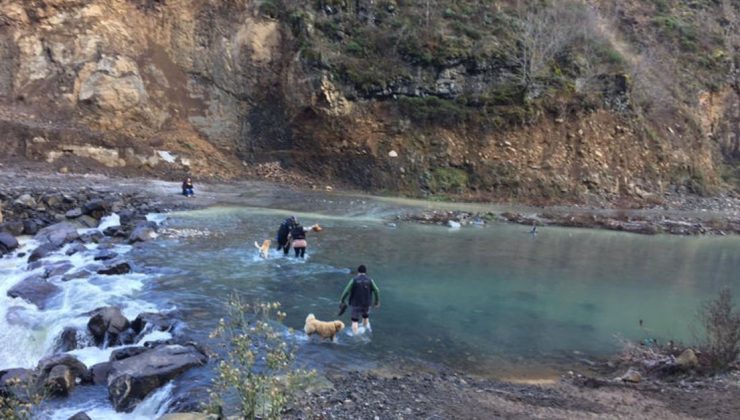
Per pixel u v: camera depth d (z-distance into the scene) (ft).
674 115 121.08
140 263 43.37
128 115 91.15
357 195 90.74
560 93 104.53
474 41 106.32
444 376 26.53
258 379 18.28
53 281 37.50
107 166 83.71
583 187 102.12
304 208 75.51
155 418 21.11
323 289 39.88
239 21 102.32
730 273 55.42
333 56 100.68
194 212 66.03
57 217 56.44
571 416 21.01
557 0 121.29
